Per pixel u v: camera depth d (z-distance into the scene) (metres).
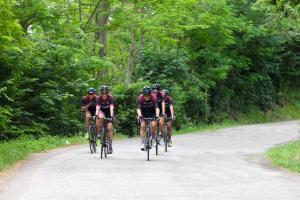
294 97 56.84
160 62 35.06
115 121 28.42
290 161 15.25
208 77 40.19
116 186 10.44
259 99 50.62
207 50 39.41
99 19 28.80
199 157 16.70
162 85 33.88
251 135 29.47
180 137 27.62
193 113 39.09
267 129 35.31
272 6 21.80
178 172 12.73
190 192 9.86
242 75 47.59
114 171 12.66
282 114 52.59
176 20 29.17
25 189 10.09
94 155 16.69
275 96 53.50
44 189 10.07
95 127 17.38
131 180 11.24
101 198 9.16
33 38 23.75
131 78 32.66
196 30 37.62
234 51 44.19
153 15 28.94
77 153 17.42
